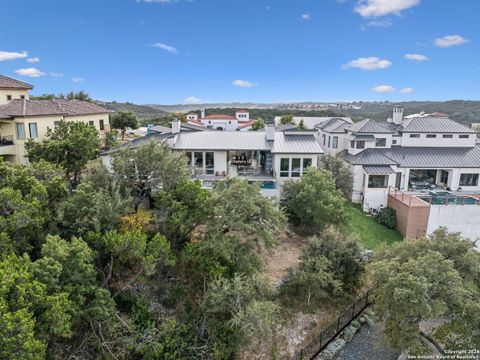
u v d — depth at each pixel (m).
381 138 38.25
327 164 36.47
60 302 10.77
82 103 44.00
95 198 15.59
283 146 32.19
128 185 19.17
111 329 13.23
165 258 15.22
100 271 14.57
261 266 18.19
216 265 16.22
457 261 16.36
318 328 18.23
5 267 10.43
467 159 37.88
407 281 13.89
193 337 15.16
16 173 15.66
